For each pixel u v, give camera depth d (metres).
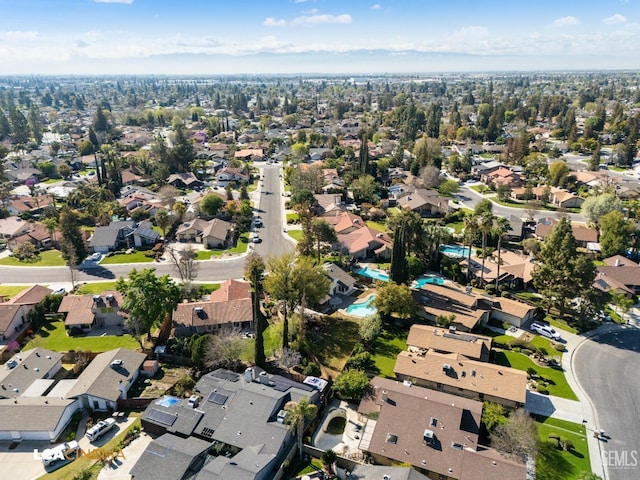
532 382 71.44
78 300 88.94
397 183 184.50
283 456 55.94
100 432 60.41
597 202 132.62
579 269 85.44
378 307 86.56
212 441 57.69
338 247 116.38
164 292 79.56
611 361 77.12
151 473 51.91
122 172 193.00
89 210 148.00
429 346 77.81
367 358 75.06
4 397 65.19
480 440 58.66
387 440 57.06
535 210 152.00
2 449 58.25
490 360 76.88
